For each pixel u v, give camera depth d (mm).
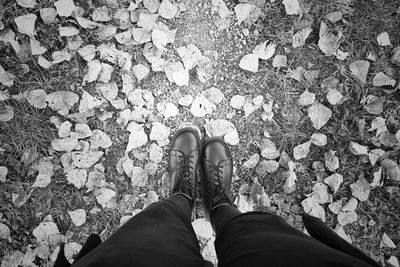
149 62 1236
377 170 1271
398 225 1286
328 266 644
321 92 1266
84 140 1238
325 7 1249
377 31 1258
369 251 1285
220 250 875
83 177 1240
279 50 1259
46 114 1225
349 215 1278
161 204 1000
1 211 1219
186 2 1238
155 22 1227
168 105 1243
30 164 1226
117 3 1217
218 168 1233
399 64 1259
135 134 1243
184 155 1225
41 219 1233
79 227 1248
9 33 1194
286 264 680
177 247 788
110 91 1231
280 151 1274
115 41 1228
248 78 1262
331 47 1254
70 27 1208
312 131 1274
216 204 1183
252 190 1271
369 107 1267
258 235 809
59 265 749
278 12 1250
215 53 1253
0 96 1204
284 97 1269
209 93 1251
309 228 870
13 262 1213
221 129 1260
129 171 1252
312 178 1283
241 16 1243
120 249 726
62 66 1223
